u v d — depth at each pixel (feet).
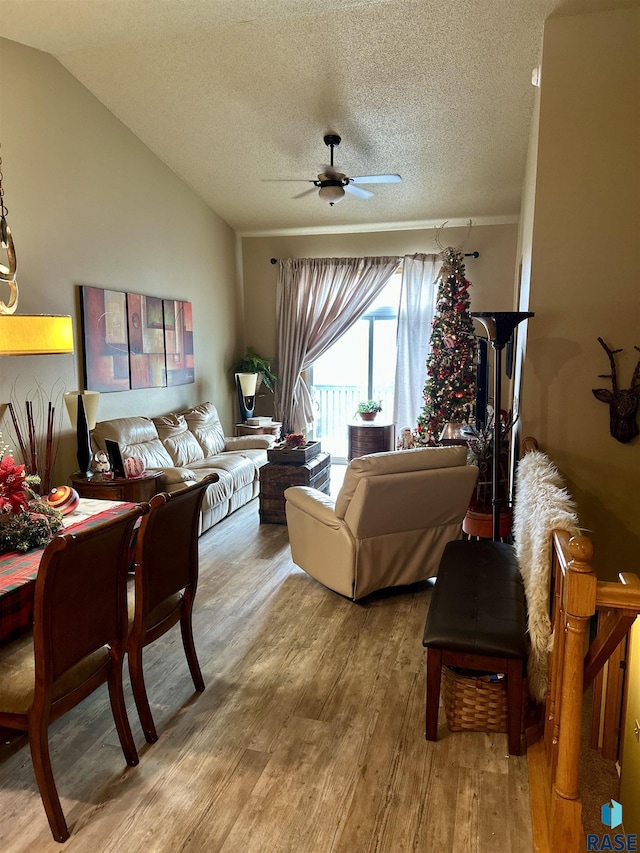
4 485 7.52
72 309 14.74
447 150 17.19
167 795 6.57
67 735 7.65
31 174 13.33
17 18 11.59
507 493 13.94
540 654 6.98
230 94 15.14
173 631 10.50
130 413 17.39
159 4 11.25
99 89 15.11
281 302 24.00
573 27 10.80
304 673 9.05
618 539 11.52
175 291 19.79
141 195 17.61
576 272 11.16
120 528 6.49
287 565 13.48
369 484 10.14
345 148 17.39
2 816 6.30
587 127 10.88
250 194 20.95
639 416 11.09
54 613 5.74
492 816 6.26
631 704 6.13
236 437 22.79
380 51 13.11
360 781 6.77
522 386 12.17
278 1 11.41
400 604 11.46
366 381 25.22
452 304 19.24
